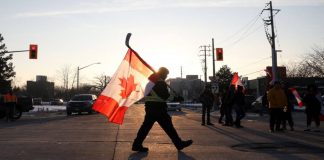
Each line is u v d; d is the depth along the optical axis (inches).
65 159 363.6
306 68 3521.2
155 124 735.7
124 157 374.3
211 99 765.9
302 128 681.6
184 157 372.5
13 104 975.6
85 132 606.9
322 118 652.1
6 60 3105.3
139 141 403.9
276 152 400.2
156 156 378.6
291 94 650.2
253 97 1621.6
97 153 396.8
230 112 739.4
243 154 387.2
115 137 533.6
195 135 561.6
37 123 848.9
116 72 388.5
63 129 667.4
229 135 561.9
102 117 1125.1
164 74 405.4
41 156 378.6
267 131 627.2
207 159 361.1
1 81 2987.2
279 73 1758.1
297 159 358.9
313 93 627.5
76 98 1470.2
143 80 392.2
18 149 422.0
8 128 699.4
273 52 1760.6
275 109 612.4
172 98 414.9
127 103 385.7
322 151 406.6
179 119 972.6
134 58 391.2
